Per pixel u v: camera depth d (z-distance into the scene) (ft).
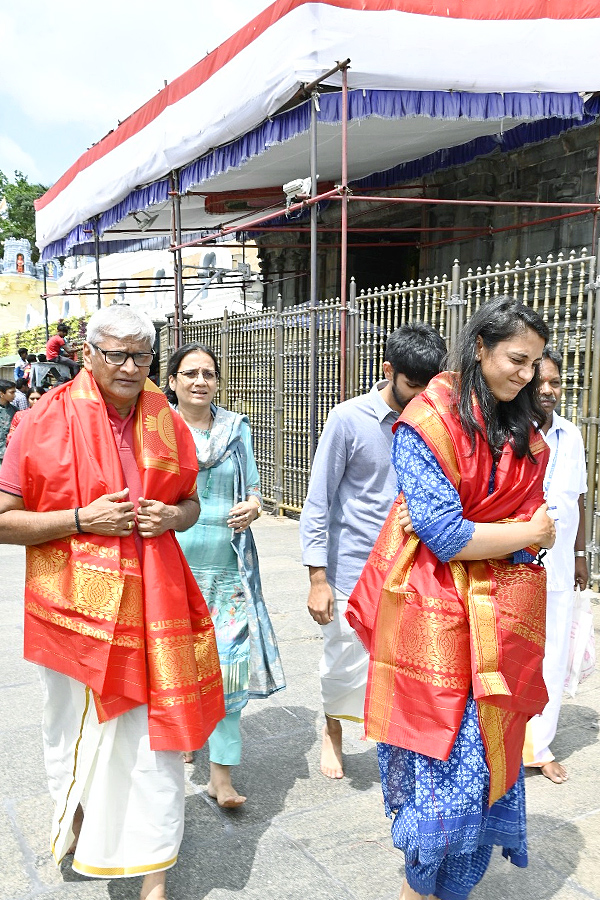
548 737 10.41
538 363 6.38
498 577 6.55
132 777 7.23
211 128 26.02
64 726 7.79
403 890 6.95
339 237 44.65
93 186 36.45
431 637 6.41
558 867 8.41
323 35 20.92
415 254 43.42
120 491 7.19
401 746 6.52
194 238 54.39
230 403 33.53
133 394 7.48
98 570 7.11
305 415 28.07
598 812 9.52
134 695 7.11
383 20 21.08
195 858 8.52
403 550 6.70
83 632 7.09
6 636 16.07
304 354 27.91
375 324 23.88
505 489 6.40
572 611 10.82
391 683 6.67
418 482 6.37
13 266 124.88
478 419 6.34
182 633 7.40
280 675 9.92
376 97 22.08
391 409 9.46
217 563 9.77
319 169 34.83
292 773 10.49
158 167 30.22
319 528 9.61
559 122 27.73
